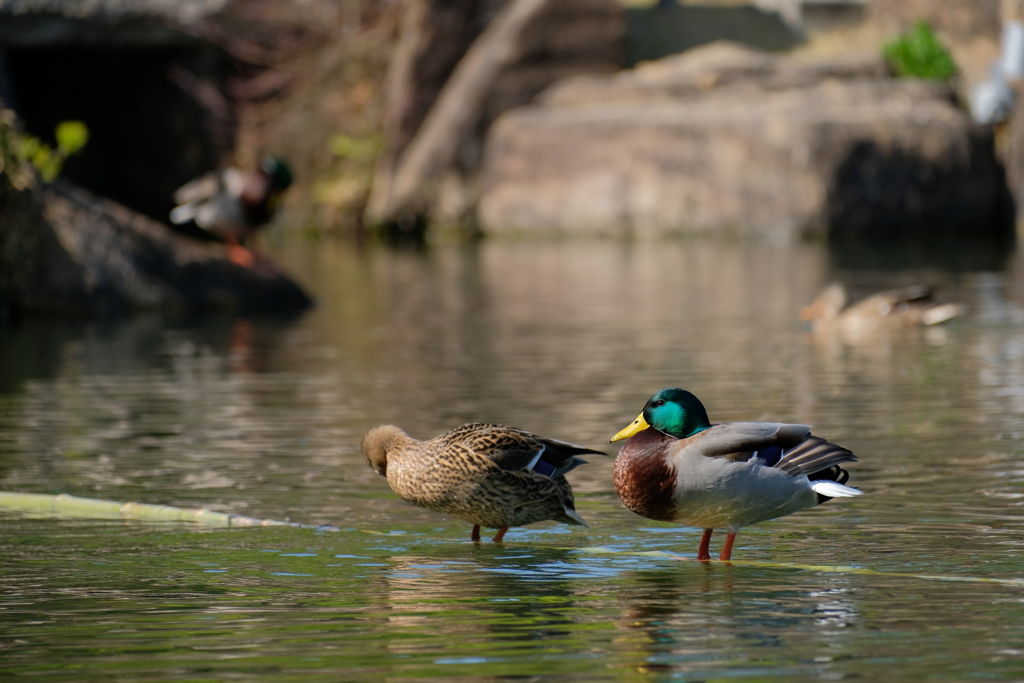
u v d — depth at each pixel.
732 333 16.89
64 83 36.84
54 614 6.19
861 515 7.90
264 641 5.79
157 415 11.66
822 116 33.69
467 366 14.36
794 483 6.70
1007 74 34.91
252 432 10.84
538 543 7.51
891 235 33.47
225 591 6.57
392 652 5.61
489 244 34.81
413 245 35.00
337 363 14.77
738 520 6.82
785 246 31.20
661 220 35.38
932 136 33.94
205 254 20.44
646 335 16.75
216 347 16.23
